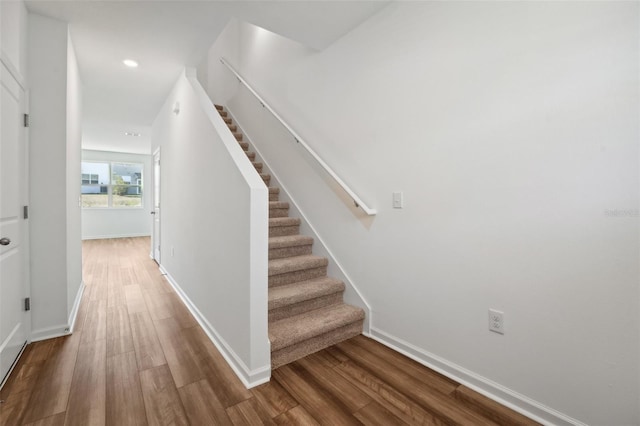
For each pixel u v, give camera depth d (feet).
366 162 7.69
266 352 5.91
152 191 17.20
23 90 6.67
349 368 6.32
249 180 5.90
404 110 6.70
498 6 5.10
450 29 5.77
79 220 10.62
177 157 11.14
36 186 7.16
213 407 5.12
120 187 26.71
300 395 5.46
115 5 6.70
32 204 7.12
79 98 10.14
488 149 5.29
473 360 5.64
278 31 7.99
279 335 6.46
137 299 10.52
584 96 4.25
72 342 7.29
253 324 5.74
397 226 6.97
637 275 3.90
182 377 5.96
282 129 11.19
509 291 5.10
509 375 5.15
